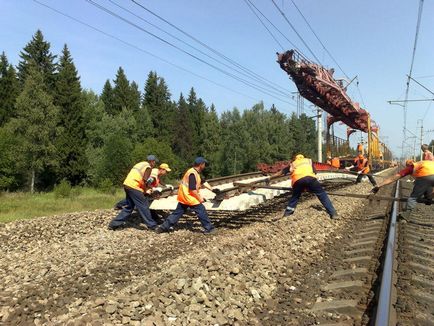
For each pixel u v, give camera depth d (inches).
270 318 183.2
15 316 170.2
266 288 220.4
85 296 196.4
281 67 912.9
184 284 198.1
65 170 2092.8
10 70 2278.5
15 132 1706.4
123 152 1707.7
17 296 194.4
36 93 1715.1
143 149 1957.4
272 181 506.0
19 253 288.0
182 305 181.3
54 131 1796.3
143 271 237.8
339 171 788.0
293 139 3216.0
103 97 3174.2
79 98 2169.0
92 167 2096.5
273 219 423.5
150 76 3152.1
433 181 411.8
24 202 840.9
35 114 1665.8
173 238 328.8
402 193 794.2
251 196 413.1
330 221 423.2
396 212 455.2
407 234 361.4
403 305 186.4
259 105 2977.4
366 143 1277.1
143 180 360.8
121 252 284.0
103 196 1074.1
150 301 181.9
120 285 214.7
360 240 338.3
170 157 2111.2
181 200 348.2
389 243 286.2
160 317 169.3
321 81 950.4
